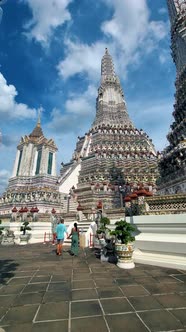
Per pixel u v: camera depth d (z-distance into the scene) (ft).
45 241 65.00
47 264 29.40
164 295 16.25
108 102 221.05
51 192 131.03
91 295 16.51
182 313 13.16
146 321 12.21
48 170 149.89
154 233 29.17
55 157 157.99
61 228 39.68
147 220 29.60
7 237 60.49
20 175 148.15
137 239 30.40
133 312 13.38
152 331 11.16
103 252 32.40
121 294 16.61
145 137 181.68
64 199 134.31
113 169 143.23
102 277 21.97
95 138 180.86
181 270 24.41
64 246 52.21
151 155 161.89
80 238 51.90
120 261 27.02
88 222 59.88
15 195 133.49
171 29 118.01
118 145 165.37
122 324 11.91
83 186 140.46
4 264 29.53
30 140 160.35
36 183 142.41
